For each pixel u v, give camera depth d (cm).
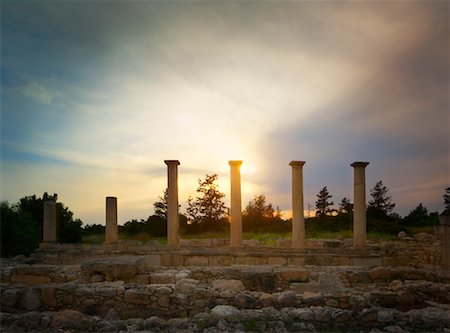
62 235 3544
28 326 980
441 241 1817
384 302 1180
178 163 2202
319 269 1529
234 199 2117
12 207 3139
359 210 2070
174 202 2158
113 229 2259
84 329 971
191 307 1124
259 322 962
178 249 2095
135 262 1362
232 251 2027
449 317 971
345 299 1098
